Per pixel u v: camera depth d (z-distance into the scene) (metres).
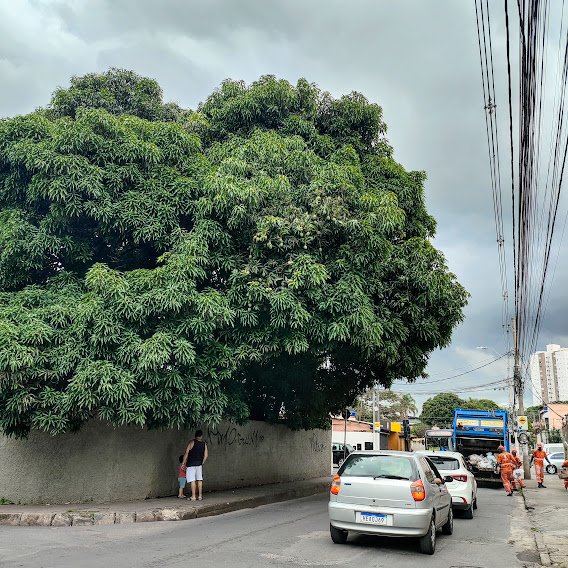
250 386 18.00
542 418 78.56
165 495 14.19
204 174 13.70
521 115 7.90
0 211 13.29
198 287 12.94
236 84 17.72
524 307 15.18
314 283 11.99
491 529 11.64
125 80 17.52
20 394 10.71
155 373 11.15
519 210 10.19
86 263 13.55
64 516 10.77
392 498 8.54
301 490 18.14
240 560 7.64
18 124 12.94
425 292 15.41
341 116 17.73
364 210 13.28
